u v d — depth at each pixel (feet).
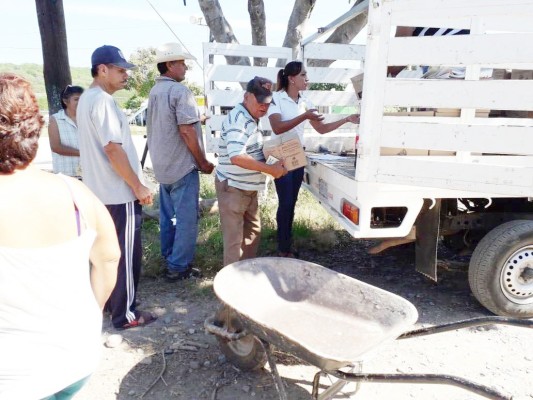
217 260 16.72
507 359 11.38
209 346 11.87
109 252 6.48
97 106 10.98
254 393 10.05
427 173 11.40
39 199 5.40
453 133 11.02
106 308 13.78
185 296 14.75
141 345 11.93
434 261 12.96
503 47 10.37
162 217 16.17
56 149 15.71
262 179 13.57
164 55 14.47
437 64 10.84
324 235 19.45
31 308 5.28
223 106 25.22
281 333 7.68
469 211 14.89
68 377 5.54
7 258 5.11
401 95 11.19
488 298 12.81
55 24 20.38
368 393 10.09
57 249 5.41
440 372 10.80
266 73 25.18
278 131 14.61
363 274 16.72
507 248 12.41
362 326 9.43
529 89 10.46
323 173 15.61
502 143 10.79
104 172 11.55
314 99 23.17
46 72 20.93
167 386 10.31
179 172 14.74
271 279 10.65
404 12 10.80
